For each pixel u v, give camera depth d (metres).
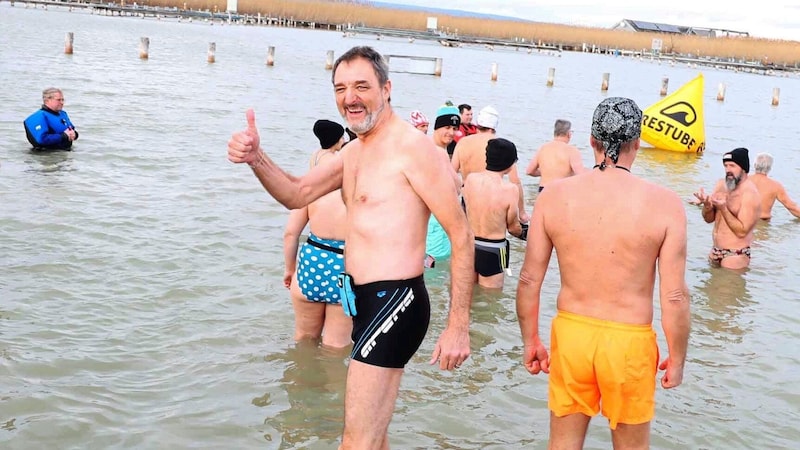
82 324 6.15
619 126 3.79
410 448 4.71
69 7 61.88
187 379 5.41
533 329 4.13
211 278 7.38
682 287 3.76
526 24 90.06
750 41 87.19
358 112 3.83
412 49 55.78
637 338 3.76
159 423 4.81
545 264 4.04
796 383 5.99
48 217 8.80
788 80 61.91
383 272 3.77
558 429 4.00
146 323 6.29
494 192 7.52
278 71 30.73
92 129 14.35
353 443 3.74
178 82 23.94
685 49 83.38
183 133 14.93
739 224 8.78
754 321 7.32
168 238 8.46
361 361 3.76
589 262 3.80
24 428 4.62
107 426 4.72
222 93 22.12
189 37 46.56
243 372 5.55
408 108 22.89
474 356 6.14
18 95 17.67
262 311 6.68
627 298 3.77
